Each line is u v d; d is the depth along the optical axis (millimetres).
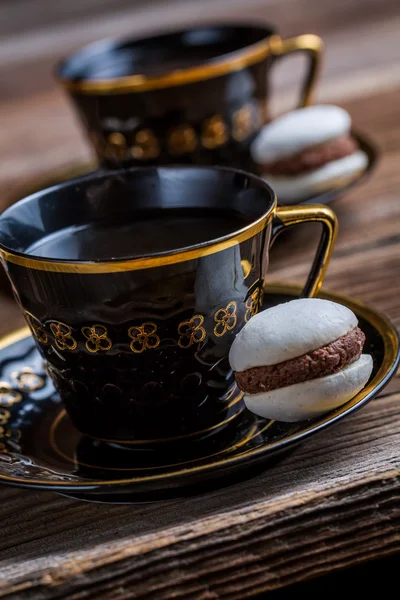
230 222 426
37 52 1013
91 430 417
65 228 437
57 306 396
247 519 383
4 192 655
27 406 444
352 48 905
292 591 428
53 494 413
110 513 400
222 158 610
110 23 1043
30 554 387
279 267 535
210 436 413
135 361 400
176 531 381
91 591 377
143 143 601
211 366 406
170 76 576
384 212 570
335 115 568
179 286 391
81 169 638
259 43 601
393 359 408
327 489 388
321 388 388
